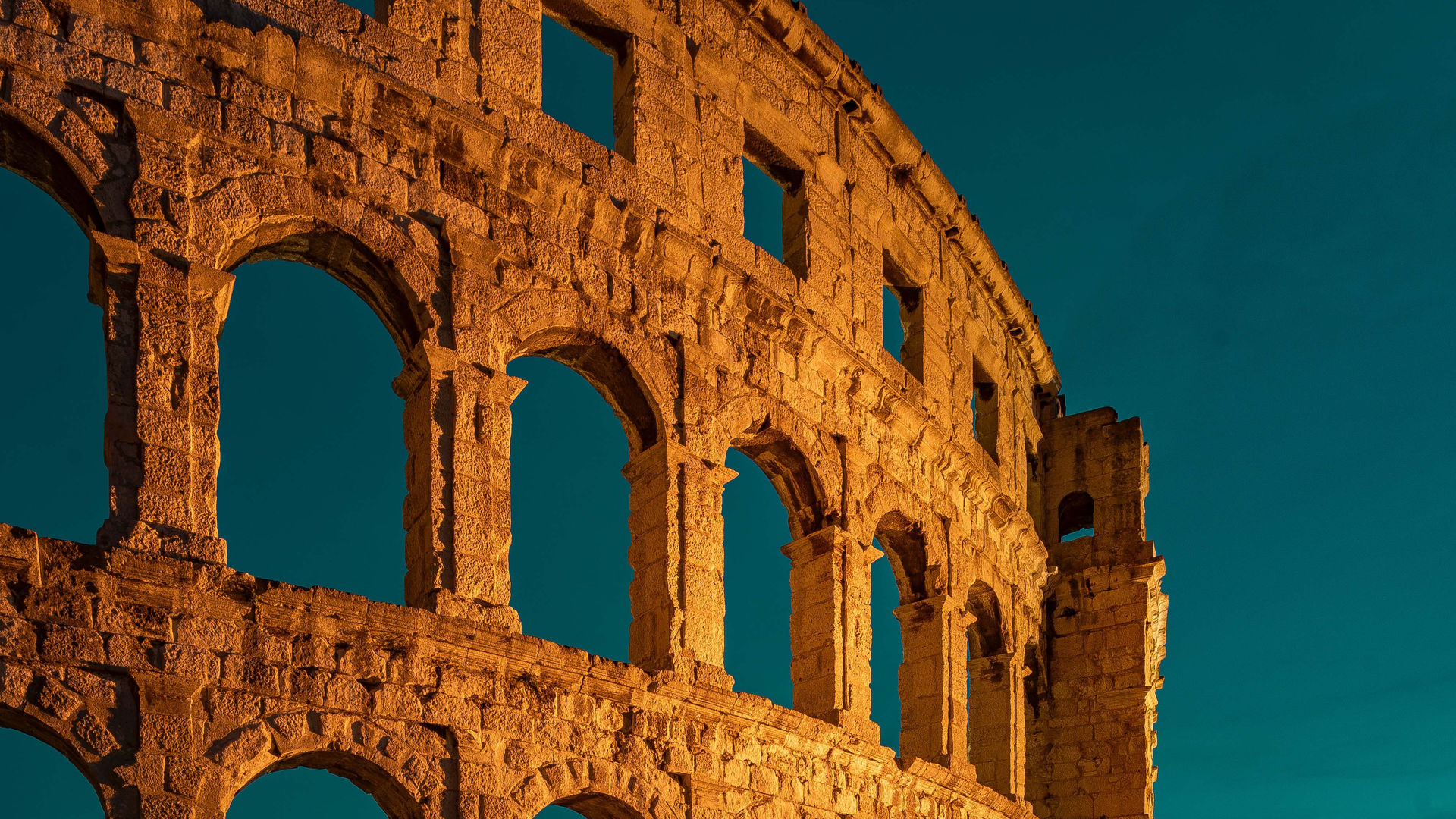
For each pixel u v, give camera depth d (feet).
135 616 74.84
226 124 85.61
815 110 130.72
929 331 144.77
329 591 80.38
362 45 93.30
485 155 97.25
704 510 105.50
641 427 107.14
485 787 84.79
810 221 126.52
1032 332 171.63
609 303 103.55
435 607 85.61
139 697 73.67
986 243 156.66
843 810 111.04
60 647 72.18
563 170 100.58
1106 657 165.68
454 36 98.84
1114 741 162.50
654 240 106.73
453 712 84.64
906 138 140.05
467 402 91.66
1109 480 173.17
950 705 130.72
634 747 94.17
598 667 91.76
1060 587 170.50
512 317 96.27
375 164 91.97
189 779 73.92
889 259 140.87
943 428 135.95
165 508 77.56
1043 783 164.66
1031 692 167.94
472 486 90.33
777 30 125.49
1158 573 167.43
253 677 77.66
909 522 131.23
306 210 87.86
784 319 116.57
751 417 112.47
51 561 72.69
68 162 79.61
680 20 117.08
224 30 86.28
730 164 118.11
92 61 81.51
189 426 79.46
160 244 81.05
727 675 102.06
